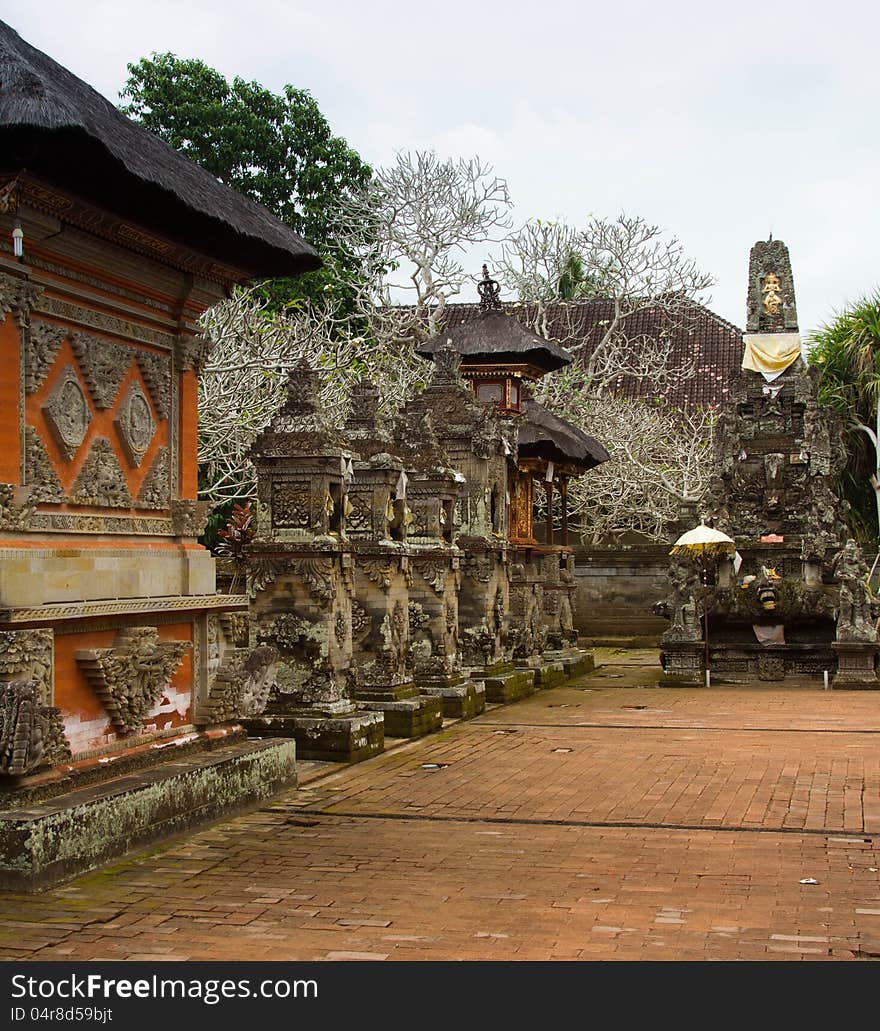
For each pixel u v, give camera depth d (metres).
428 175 33.03
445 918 8.11
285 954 7.34
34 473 9.82
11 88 8.70
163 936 7.72
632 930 7.80
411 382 30.05
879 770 14.09
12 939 7.64
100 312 10.82
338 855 9.97
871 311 34.44
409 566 17.80
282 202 35.38
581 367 36.56
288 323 25.83
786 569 26.91
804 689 24.34
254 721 14.95
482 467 21.52
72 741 10.00
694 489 32.28
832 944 7.47
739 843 10.39
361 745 14.98
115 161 9.27
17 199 9.20
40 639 9.40
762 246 29.17
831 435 28.66
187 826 10.75
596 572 34.16
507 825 11.19
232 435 22.50
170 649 11.25
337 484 15.52
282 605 15.11
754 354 28.61
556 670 25.39
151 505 11.67
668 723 18.78
